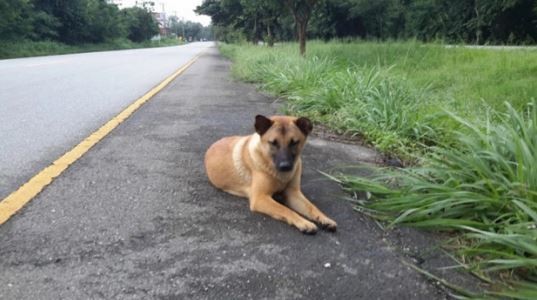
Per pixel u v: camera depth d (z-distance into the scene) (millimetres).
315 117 6855
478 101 6828
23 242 2641
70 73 14297
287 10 16984
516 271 2451
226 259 2529
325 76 9141
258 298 2158
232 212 3246
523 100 6691
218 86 11367
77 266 2400
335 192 3693
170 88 10758
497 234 2510
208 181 3906
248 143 3576
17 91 9414
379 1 30094
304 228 2900
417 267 2480
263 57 15234
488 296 2201
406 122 5555
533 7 22953
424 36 29516
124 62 21922
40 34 43688
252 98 9109
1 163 4168
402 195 3344
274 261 2520
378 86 7020
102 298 2123
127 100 8461
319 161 4598
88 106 7648
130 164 4270
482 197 2961
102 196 3416
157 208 3242
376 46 16188
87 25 54188
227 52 35000
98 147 4859
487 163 3477
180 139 5359
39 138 5203
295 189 3529
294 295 2189
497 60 10609
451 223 2844
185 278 2314
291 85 9422
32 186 3557
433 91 8344
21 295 2129
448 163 3551
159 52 41781
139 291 2188
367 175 4145
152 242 2711
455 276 2402
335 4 29922
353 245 2746
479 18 24859
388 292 2232
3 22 33438
